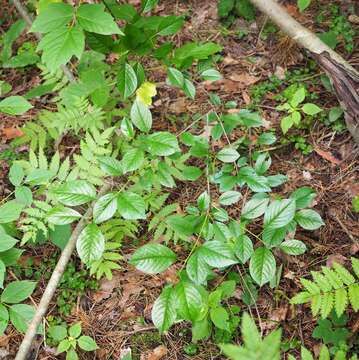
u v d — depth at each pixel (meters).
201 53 2.52
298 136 3.29
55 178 2.90
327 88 3.37
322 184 3.08
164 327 1.88
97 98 2.88
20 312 2.28
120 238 2.94
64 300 2.93
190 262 1.97
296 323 2.62
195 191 3.20
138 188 2.84
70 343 2.61
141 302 2.88
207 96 3.66
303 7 3.15
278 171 3.19
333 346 2.48
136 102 2.22
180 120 3.58
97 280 2.98
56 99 3.40
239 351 1.08
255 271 2.10
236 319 2.61
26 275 3.05
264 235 2.14
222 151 2.50
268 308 2.69
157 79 3.84
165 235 2.84
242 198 3.07
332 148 3.22
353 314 2.55
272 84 3.60
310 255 2.82
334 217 2.93
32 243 3.16
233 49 3.92
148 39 2.37
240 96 3.63
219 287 2.58
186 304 1.89
